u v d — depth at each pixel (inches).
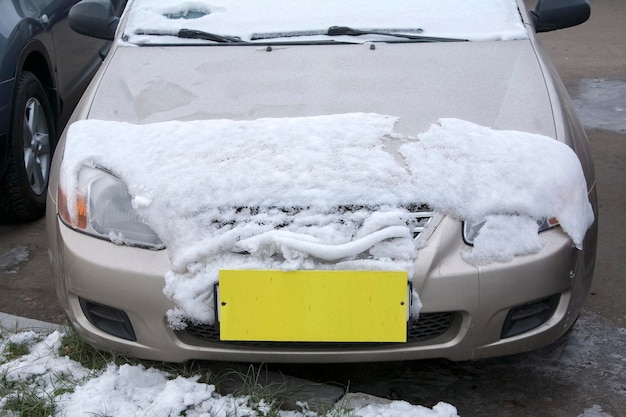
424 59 128.4
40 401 104.3
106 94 122.4
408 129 109.1
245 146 105.0
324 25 138.9
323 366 117.4
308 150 104.0
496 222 98.8
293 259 95.0
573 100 231.0
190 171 102.2
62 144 117.7
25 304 139.5
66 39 189.6
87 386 106.3
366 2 144.6
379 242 96.0
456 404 109.9
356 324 95.5
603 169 186.4
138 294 98.9
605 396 110.8
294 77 124.2
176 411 101.3
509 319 100.0
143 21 142.9
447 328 99.5
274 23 140.3
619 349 121.3
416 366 117.6
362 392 112.0
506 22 138.9
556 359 119.0
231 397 105.0
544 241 100.4
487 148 104.8
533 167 103.4
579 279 105.7
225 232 98.0
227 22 141.3
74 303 106.7
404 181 99.7
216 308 96.3
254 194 99.0
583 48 277.4
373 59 128.9
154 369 109.7
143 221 100.3
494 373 116.0
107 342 104.3
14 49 156.7
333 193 98.6
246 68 127.6
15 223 167.8
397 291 94.4
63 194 106.8
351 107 115.6
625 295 136.2
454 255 97.1
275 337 96.3
